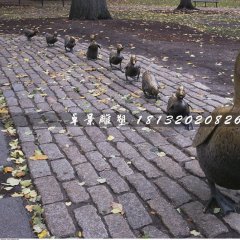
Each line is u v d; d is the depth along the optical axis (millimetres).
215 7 29219
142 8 28000
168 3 33031
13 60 10258
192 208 3766
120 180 4320
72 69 9203
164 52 11500
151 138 5395
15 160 4844
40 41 12938
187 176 4375
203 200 3889
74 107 6629
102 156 4898
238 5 30953
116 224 3566
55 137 5461
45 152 5004
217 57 10797
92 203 3904
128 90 7539
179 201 3893
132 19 19812
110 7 28750
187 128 5656
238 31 16078
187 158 4793
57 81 8234
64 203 3900
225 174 3348
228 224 3533
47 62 9922
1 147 5211
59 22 18000
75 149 5098
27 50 11492
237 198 3910
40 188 4160
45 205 3863
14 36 14172
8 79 8461
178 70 9297
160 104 6676
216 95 7250
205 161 3510
